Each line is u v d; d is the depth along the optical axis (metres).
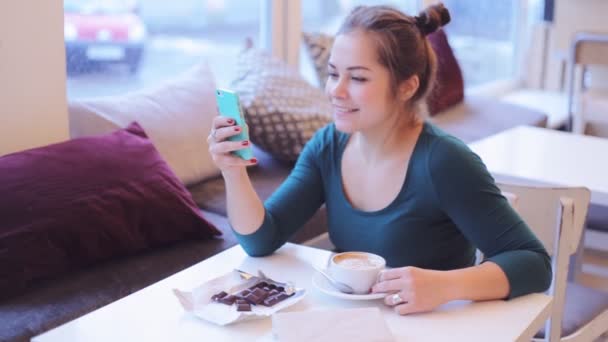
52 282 1.79
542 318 1.35
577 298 1.96
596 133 3.82
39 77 2.13
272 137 2.72
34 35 2.10
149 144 2.15
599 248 2.71
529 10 5.34
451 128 3.62
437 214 1.53
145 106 2.47
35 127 2.15
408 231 1.54
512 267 1.39
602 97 4.03
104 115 2.34
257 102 2.71
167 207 2.03
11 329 1.57
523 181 2.37
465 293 1.33
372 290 1.35
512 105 4.17
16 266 1.72
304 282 1.43
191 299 1.32
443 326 1.26
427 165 1.51
